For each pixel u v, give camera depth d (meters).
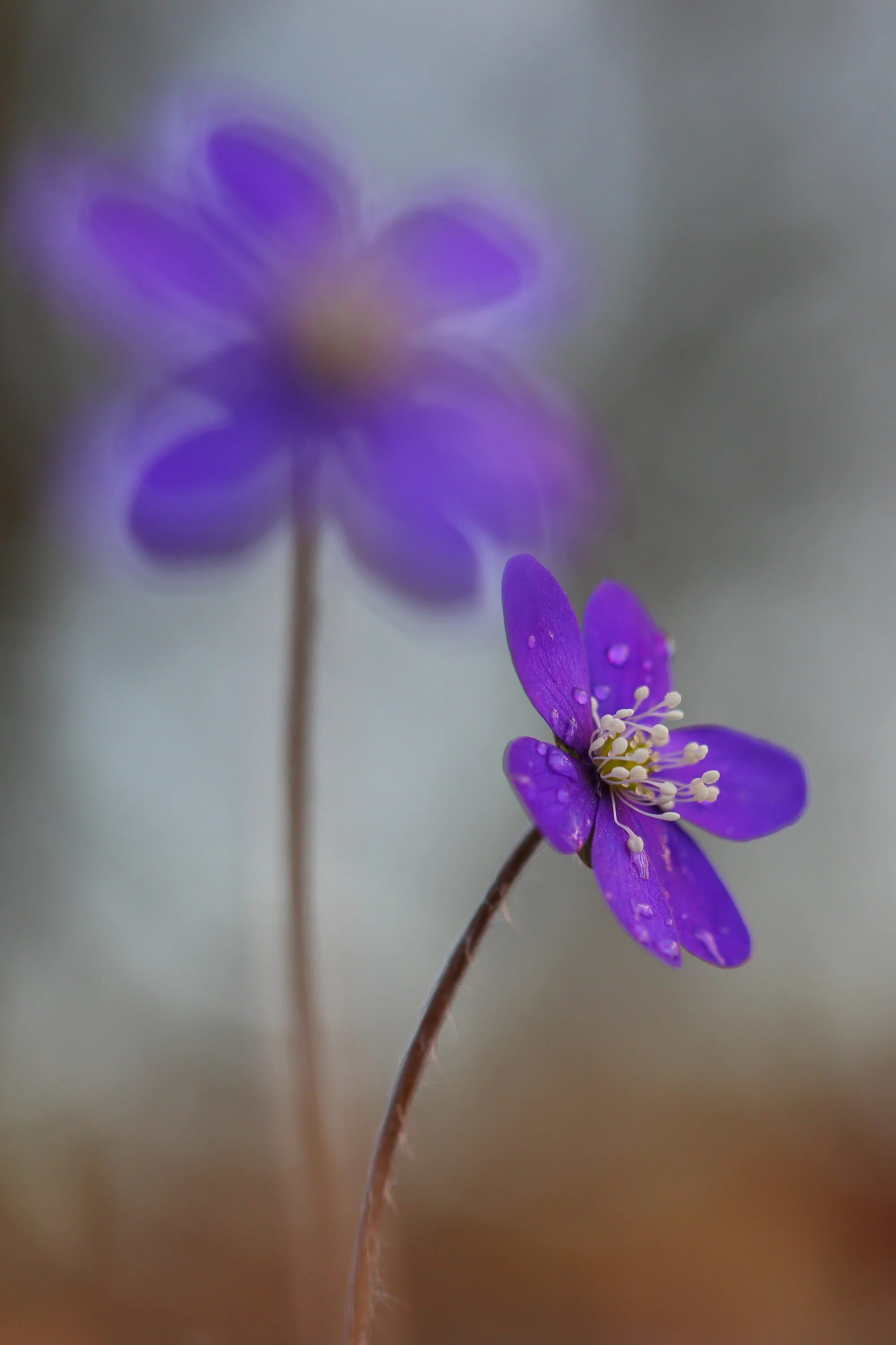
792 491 0.58
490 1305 0.38
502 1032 0.50
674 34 0.58
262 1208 0.36
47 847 0.45
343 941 0.46
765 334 0.59
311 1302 0.28
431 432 0.28
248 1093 0.41
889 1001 0.52
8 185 0.48
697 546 0.58
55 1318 0.32
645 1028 0.51
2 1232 0.34
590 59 0.58
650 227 0.59
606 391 0.58
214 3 0.54
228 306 0.28
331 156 0.30
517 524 0.29
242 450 0.28
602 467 0.29
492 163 0.56
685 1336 0.37
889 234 0.59
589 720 0.23
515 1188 0.43
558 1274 0.39
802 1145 0.46
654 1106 0.48
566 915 0.53
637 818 0.23
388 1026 0.47
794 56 0.58
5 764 0.46
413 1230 0.40
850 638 0.57
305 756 0.28
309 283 0.28
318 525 0.28
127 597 0.48
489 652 0.53
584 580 0.56
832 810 0.55
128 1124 0.39
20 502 0.48
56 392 0.48
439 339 0.29
